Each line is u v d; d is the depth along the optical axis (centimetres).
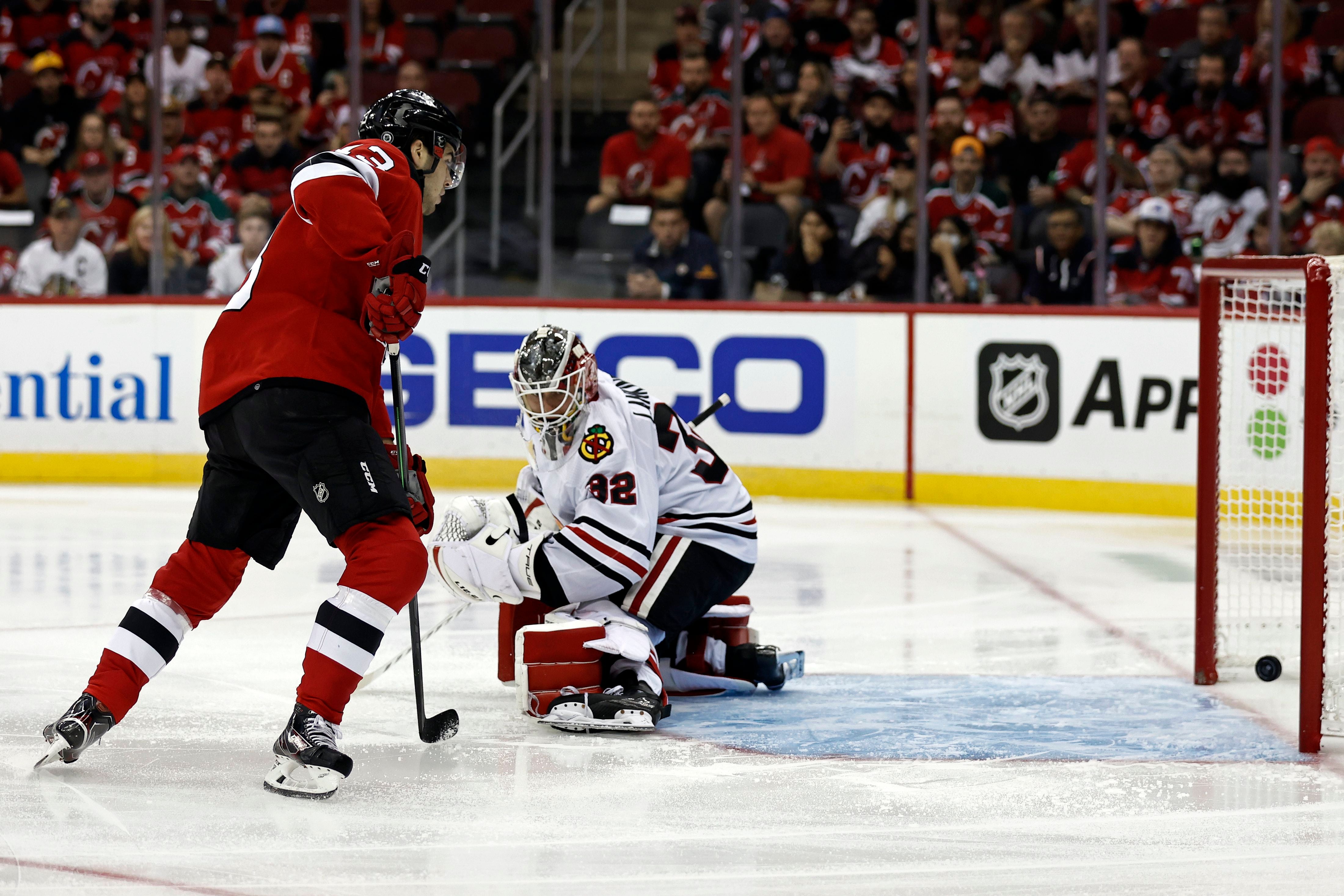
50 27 4181
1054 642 1880
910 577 2372
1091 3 3734
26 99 3962
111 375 3597
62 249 3675
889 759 1320
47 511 3056
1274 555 1752
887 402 3369
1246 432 2116
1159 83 3741
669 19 4188
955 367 3316
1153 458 3136
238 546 1270
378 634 1182
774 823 1129
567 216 3922
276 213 3859
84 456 3606
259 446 1182
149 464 3600
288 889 974
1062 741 1394
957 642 1877
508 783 1228
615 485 1406
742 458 3466
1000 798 1204
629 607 1473
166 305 3578
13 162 3941
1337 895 990
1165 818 1153
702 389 3475
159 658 1261
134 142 3938
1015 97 3728
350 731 1395
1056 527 2967
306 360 1183
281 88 4003
